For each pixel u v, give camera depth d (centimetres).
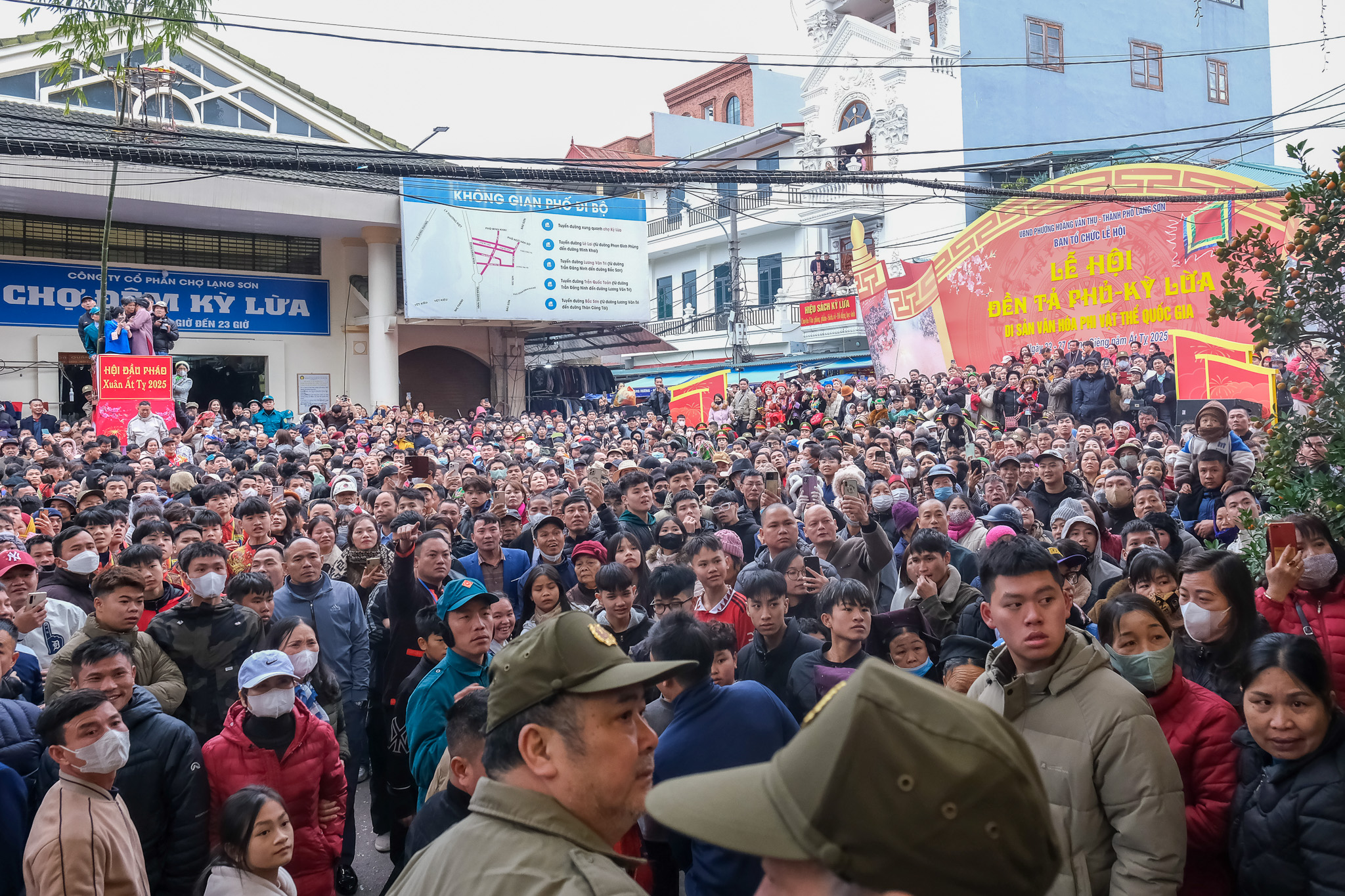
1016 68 2791
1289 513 399
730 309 3388
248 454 1234
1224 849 292
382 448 1476
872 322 2345
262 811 325
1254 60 3216
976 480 1006
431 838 287
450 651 397
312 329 2566
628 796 179
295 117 2312
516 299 2478
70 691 335
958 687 358
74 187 1998
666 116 3653
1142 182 1870
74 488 847
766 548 668
